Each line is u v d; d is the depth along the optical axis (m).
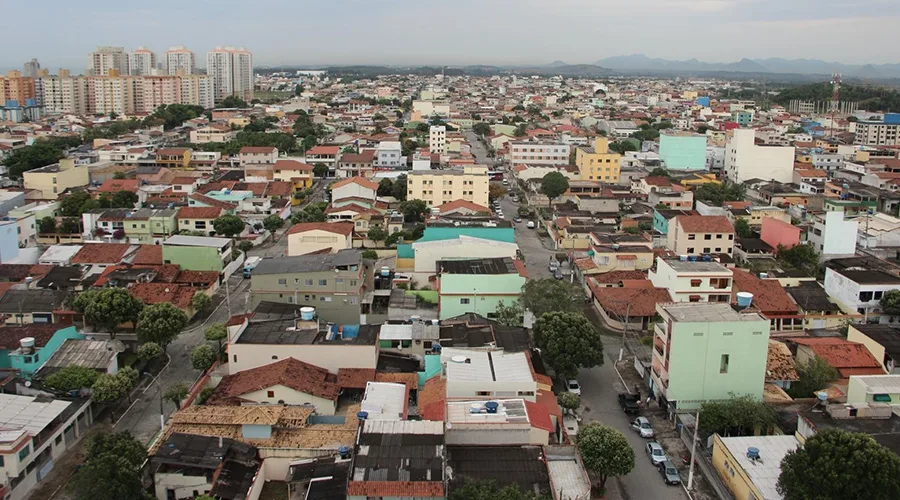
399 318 105.31
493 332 89.62
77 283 117.06
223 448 67.50
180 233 150.75
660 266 112.94
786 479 58.53
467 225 131.00
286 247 154.00
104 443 65.44
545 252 153.50
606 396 87.44
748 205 181.75
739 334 78.44
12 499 64.94
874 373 87.75
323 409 78.19
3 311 104.06
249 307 109.44
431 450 62.03
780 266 131.62
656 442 75.19
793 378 84.50
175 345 101.19
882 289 109.94
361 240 153.75
